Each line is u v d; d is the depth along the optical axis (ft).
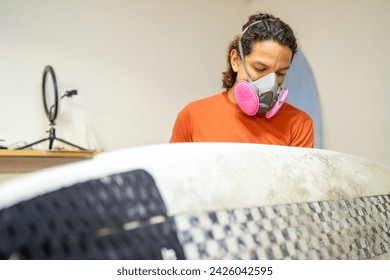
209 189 1.43
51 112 6.75
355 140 6.63
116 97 8.03
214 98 4.18
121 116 8.07
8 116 6.91
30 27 7.14
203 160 1.54
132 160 1.40
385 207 1.96
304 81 7.67
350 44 6.82
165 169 1.41
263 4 9.51
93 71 7.78
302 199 1.65
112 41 8.02
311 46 7.72
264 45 3.51
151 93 8.48
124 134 8.09
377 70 6.29
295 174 1.73
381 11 6.26
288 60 3.61
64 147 7.00
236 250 1.36
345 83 6.88
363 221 1.80
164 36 8.77
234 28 9.97
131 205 1.24
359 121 6.57
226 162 1.59
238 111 4.00
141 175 1.33
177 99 8.86
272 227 1.49
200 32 9.34
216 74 9.55
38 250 1.08
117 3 8.13
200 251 1.28
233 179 1.53
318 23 7.61
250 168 1.62
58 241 1.11
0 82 6.87
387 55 6.12
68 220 1.13
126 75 8.18
